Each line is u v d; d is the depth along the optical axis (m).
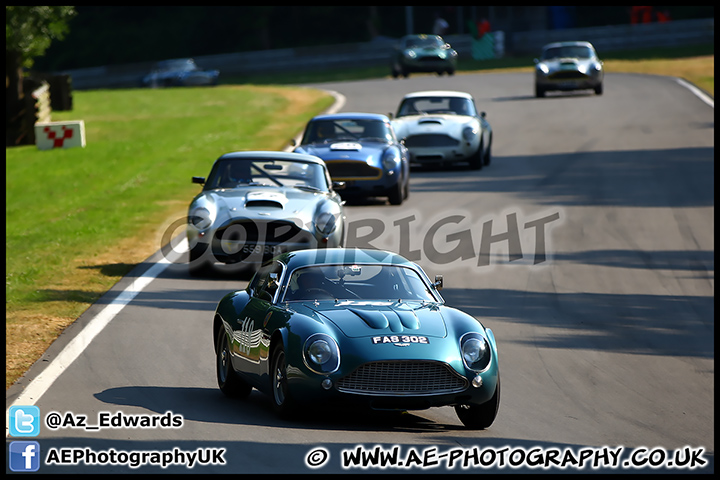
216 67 187.25
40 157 85.19
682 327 33.19
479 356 21.80
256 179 42.25
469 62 175.50
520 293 37.88
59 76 121.12
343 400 21.02
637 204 57.12
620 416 23.45
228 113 111.38
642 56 163.12
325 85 142.75
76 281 38.06
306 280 24.36
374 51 188.38
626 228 50.91
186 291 36.59
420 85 132.12
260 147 80.62
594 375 27.31
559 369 27.84
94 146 90.00
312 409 21.73
